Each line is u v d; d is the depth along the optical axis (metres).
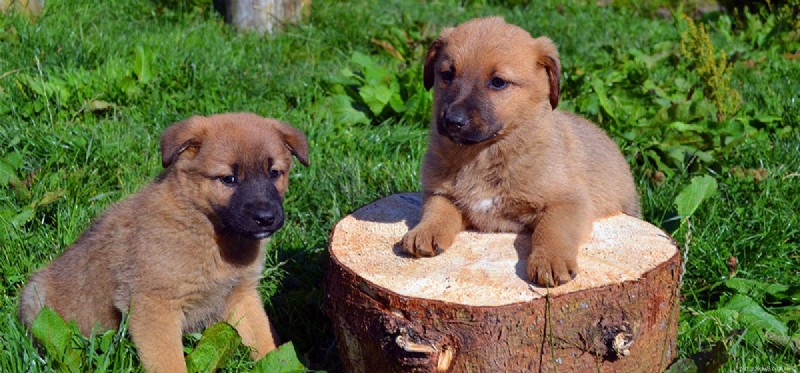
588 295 1.05
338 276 1.11
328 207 1.53
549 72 1.23
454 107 1.17
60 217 1.40
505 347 1.04
